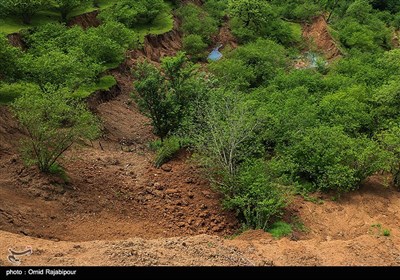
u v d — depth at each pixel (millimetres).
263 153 23594
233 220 19000
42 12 39156
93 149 24219
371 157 21953
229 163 20000
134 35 39812
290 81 34156
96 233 16719
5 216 15938
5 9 35156
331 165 22172
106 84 33312
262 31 54438
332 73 38438
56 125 18688
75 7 39938
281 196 18984
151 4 48094
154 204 19391
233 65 37344
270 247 15039
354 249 15125
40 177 18578
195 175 21578
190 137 22984
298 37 55000
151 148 25953
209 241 14945
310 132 24266
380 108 28578
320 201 21047
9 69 25016
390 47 55875
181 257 13375
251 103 25438
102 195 19281
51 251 13023
